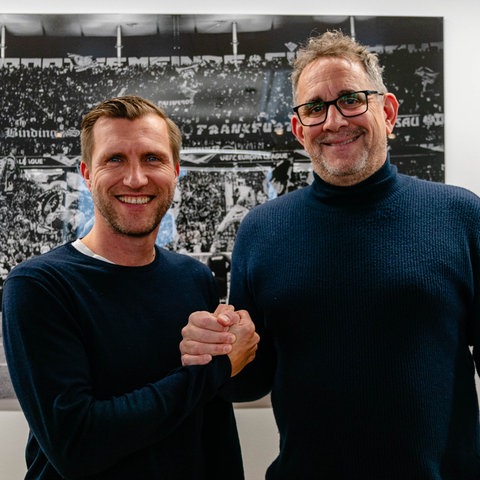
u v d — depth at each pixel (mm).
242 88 1502
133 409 771
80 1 1492
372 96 947
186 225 1505
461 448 872
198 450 928
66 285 862
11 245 1469
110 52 1483
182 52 1493
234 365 897
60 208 1479
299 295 937
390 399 852
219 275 1502
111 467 830
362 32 1511
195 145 1501
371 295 890
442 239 903
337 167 938
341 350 891
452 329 887
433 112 1513
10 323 815
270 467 1020
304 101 974
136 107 926
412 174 1509
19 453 1462
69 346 812
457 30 1520
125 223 904
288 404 940
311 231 978
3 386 1460
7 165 1474
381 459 849
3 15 1466
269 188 1509
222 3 1513
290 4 1521
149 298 930
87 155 951
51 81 1476
